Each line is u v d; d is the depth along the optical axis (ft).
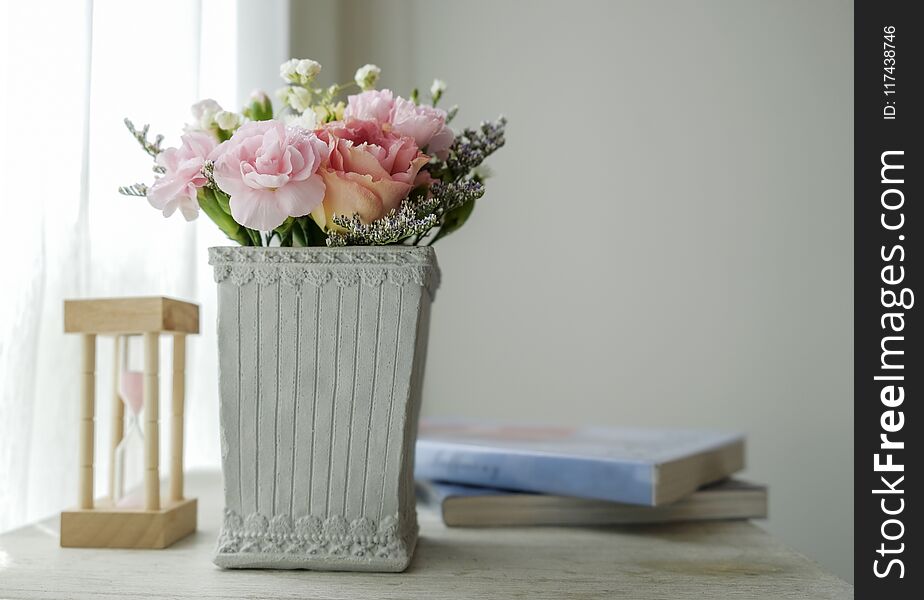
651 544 2.35
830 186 5.03
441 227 2.29
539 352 4.99
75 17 2.98
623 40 5.08
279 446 2.03
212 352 4.12
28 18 2.82
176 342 2.49
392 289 2.01
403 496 2.08
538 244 5.01
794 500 4.97
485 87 5.05
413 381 2.05
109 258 3.32
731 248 5.03
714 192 5.05
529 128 5.04
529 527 2.59
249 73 4.31
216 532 2.48
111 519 2.26
